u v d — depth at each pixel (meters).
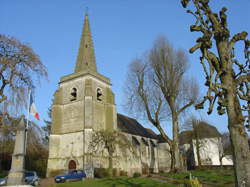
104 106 39.09
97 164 32.81
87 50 40.72
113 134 32.84
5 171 30.88
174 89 26.72
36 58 20.44
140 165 42.34
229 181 16.38
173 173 24.33
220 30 7.32
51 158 33.94
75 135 34.44
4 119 19.14
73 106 36.59
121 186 16.31
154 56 28.05
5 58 18.91
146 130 55.19
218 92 6.80
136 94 29.88
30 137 24.72
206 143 49.22
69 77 38.91
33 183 20.61
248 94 7.54
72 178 25.41
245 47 7.96
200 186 9.49
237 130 6.58
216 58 7.20
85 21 43.59
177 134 26.02
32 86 20.64
